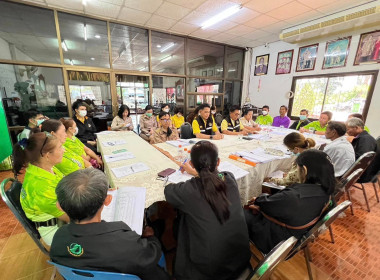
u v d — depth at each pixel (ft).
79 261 1.74
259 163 4.89
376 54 10.22
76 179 1.92
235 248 2.47
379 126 10.51
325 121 9.32
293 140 5.08
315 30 11.06
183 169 4.19
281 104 15.71
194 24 12.22
